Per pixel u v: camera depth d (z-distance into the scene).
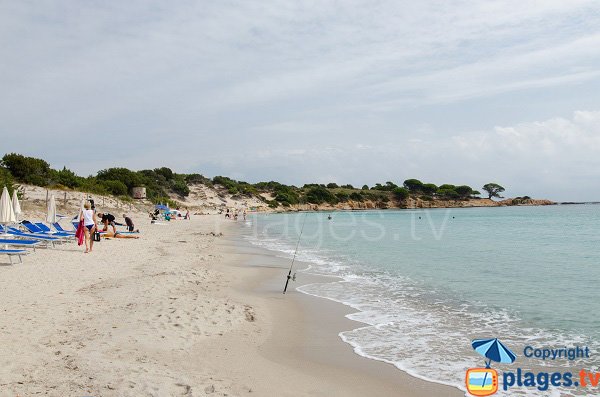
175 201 88.25
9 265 12.89
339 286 13.02
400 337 7.96
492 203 177.12
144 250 18.58
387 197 157.38
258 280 13.83
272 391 5.44
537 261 18.56
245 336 7.66
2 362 5.50
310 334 8.08
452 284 13.31
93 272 12.41
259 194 123.94
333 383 5.84
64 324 7.35
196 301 9.58
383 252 22.61
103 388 4.94
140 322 7.71
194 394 4.97
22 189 37.25
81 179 55.22
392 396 5.50
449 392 5.63
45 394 4.74
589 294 11.70
